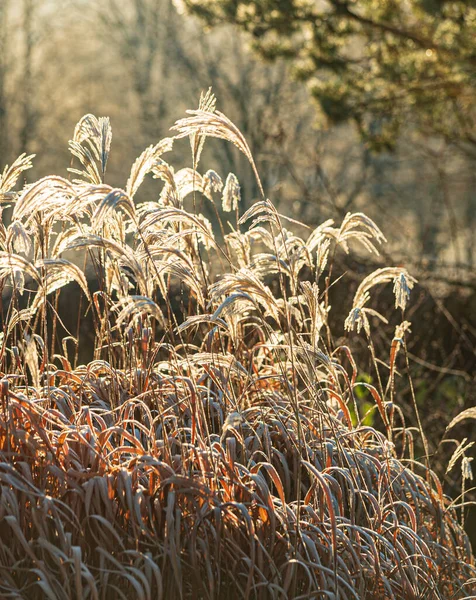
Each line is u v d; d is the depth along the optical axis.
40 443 3.20
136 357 3.72
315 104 10.45
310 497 3.51
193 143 3.76
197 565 3.05
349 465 3.53
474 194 17.50
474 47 8.76
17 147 27.72
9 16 27.83
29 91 27.69
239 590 3.21
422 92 9.67
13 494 2.94
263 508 3.27
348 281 7.94
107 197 2.94
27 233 3.09
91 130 3.46
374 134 10.55
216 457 3.26
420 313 8.44
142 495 3.14
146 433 3.28
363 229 9.59
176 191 3.75
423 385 7.28
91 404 3.68
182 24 26.36
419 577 3.62
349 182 22.53
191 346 3.91
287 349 3.54
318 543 3.27
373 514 3.79
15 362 3.58
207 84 25.48
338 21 9.72
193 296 3.99
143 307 3.14
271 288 6.90
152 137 26.78
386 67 9.52
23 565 3.05
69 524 3.13
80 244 3.05
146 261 3.29
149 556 2.94
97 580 3.01
